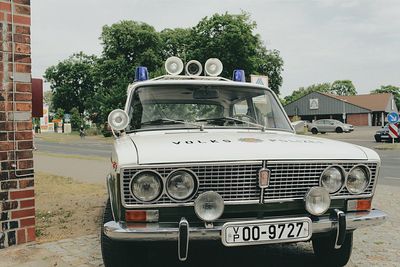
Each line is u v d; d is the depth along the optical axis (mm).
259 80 11023
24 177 5320
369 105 76312
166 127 4574
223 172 3520
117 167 3480
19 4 5234
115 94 53844
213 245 3527
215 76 5598
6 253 5043
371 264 4711
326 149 3871
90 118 83875
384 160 18922
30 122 5340
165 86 4922
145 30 57312
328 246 4461
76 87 93062
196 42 54719
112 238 3404
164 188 3404
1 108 5102
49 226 6500
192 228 3385
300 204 3715
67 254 5051
